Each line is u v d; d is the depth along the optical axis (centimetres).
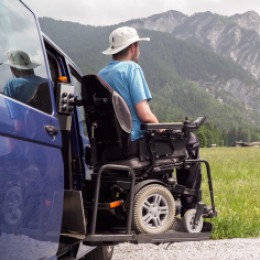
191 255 536
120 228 372
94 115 385
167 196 374
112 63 417
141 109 396
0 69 272
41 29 370
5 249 250
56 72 427
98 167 393
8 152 254
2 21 284
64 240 351
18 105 276
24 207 267
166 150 393
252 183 1355
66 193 359
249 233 661
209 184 415
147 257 531
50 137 308
